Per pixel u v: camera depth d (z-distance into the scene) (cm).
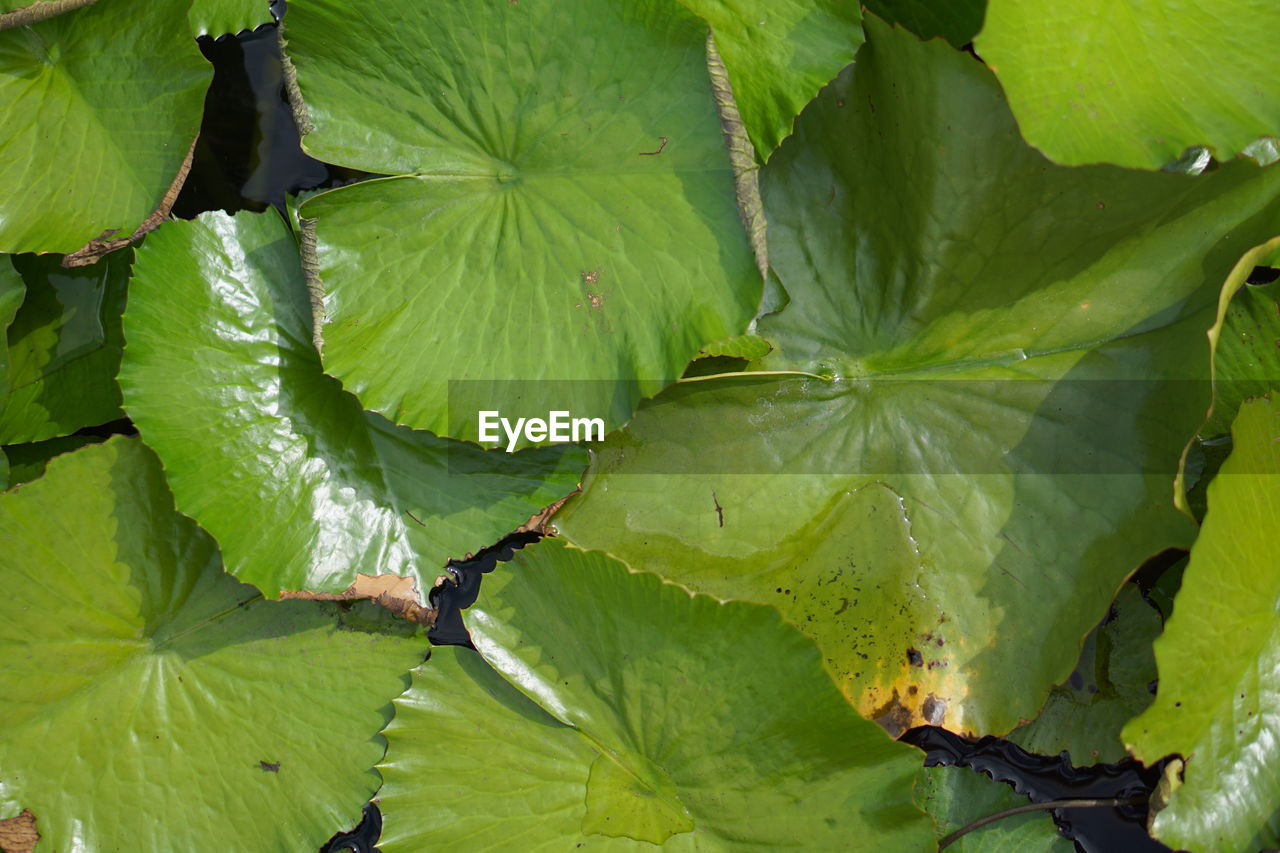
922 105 222
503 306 224
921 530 228
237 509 225
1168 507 224
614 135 223
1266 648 223
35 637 226
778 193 228
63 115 227
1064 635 226
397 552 226
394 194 224
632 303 223
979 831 226
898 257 227
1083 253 225
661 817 224
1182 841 221
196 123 227
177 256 226
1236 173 222
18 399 229
